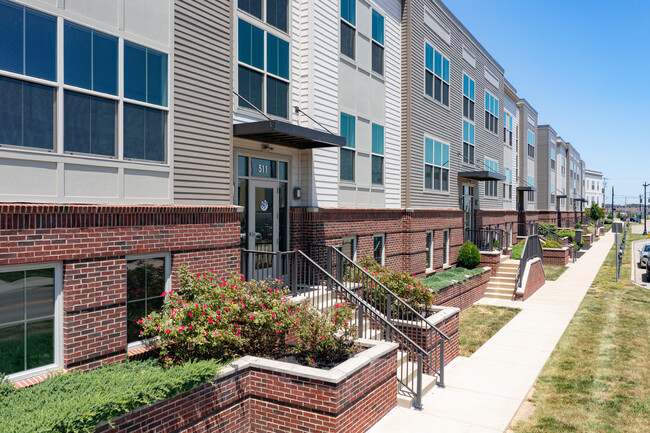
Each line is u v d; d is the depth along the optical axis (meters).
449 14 19.83
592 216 77.50
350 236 13.14
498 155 27.70
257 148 10.44
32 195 5.70
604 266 28.94
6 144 5.48
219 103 8.31
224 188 8.38
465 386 9.20
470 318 15.12
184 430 5.92
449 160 19.92
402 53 16.33
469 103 22.56
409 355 9.98
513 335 13.07
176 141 7.49
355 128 13.63
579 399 8.60
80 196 6.18
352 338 8.16
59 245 5.82
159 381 5.57
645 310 16.09
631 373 9.84
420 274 16.73
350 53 13.42
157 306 7.18
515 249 25.59
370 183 14.42
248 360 7.00
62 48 5.98
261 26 10.20
